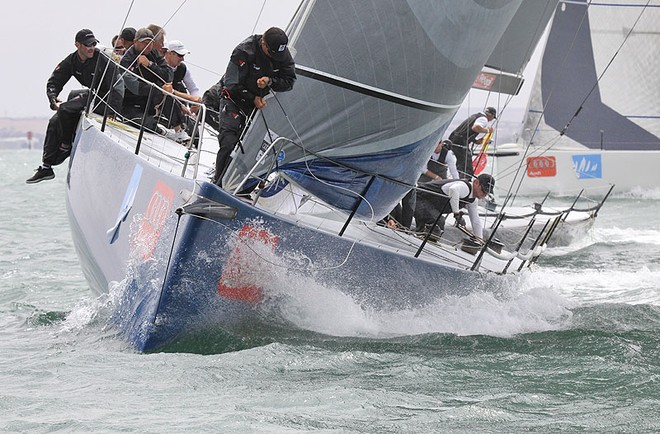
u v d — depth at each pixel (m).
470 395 19.12
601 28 75.31
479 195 33.34
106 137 28.27
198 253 22.41
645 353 22.69
